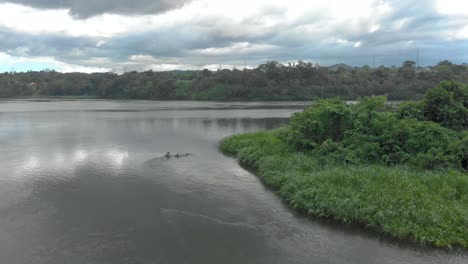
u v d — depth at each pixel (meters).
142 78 134.00
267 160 19.03
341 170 15.11
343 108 19.84
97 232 11.84
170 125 41.81
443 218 11.13
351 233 11.59
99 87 137.50
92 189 16.33
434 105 18.86
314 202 13.26
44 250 10.62
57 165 20.97
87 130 37.47
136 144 28.42
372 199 12.36
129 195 15.50
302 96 98.56
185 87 120.69
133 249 10.70
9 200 14.80
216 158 23.02
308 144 19.69
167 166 20.70
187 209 13.85
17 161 22.03
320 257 10.23
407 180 13.28
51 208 13.95
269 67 112.44
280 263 9.95
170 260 10.09
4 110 68.25
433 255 10.07
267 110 65.25
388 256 10.18
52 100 118.06
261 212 13.48
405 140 17.02
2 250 10.60
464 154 15.41
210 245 10.96
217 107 75.44
